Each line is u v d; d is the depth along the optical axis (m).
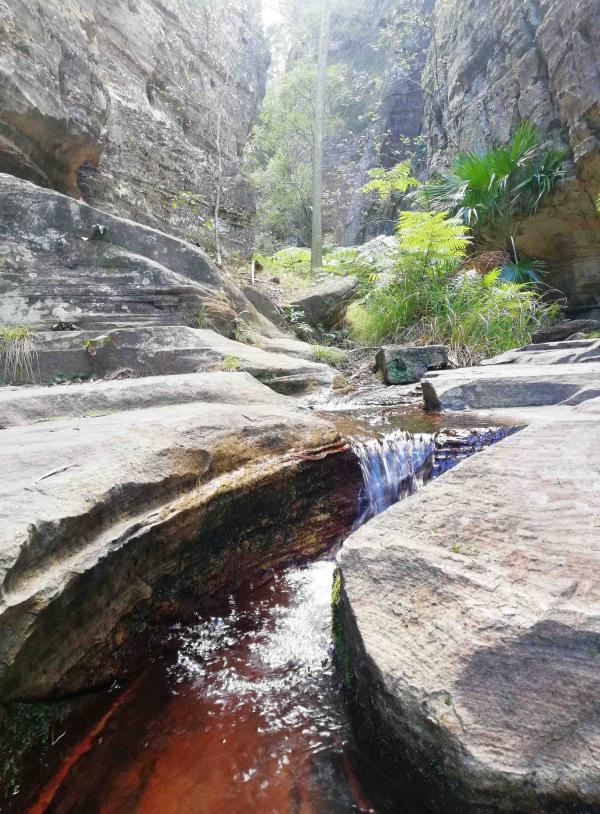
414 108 18.80
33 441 2.25
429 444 3.11
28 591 1.42
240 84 11.32
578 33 8.80
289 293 9.48
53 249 5.28
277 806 1.39
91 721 1.64
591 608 1.21
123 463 2.04
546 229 10.38
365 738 1.42
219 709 1.74
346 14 22.92
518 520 1.56
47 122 5.80
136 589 1.88
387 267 7.94
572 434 1.97
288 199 18.83
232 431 2.58
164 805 1.40
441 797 1.18
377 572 1.55
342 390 5.30
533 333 6.95
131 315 5.44
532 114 10.32
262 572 2.53
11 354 4.57
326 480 2.86
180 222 8.65
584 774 1.02
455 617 1.33
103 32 7.43
